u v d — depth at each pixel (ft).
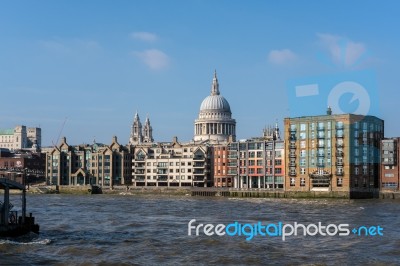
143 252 238.27
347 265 211.82
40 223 358.23
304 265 208.95
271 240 272.51
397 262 218.18
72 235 293.02
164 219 391.45
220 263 215.51
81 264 211.41
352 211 482.28
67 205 580.30
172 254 233.55
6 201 271.69
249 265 211.82
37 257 225.15
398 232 309.01
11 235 270.87
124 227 334.85
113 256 228.84
